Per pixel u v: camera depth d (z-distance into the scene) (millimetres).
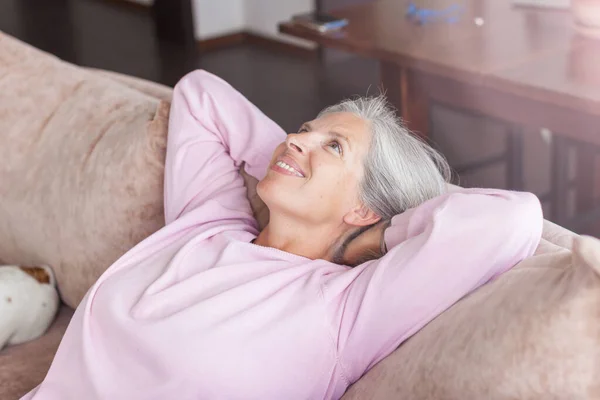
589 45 2195
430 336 1146
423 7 2627
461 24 2459
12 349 1646
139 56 5066
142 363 1299
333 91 4449
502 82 1979
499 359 1017
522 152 2949
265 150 1612
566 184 2748
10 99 1871
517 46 2223
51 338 1682
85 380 1369
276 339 1252
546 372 982
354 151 1368
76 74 1881
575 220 2635
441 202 1258
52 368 1430
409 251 1225
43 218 1749
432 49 2232
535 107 2047
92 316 1399
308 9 4875
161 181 1644
